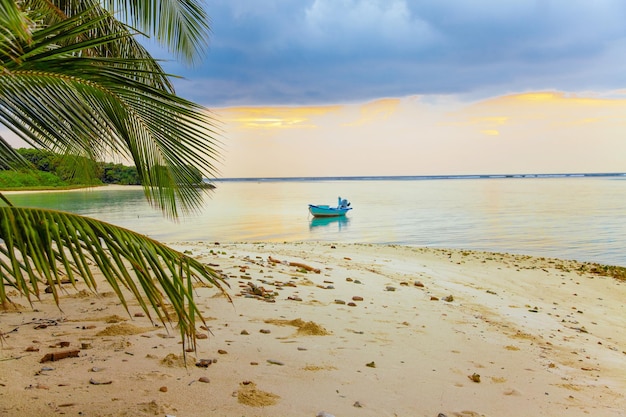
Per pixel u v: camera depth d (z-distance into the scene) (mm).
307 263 12922
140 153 3295
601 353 7000
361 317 7211
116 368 4387
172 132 3283
